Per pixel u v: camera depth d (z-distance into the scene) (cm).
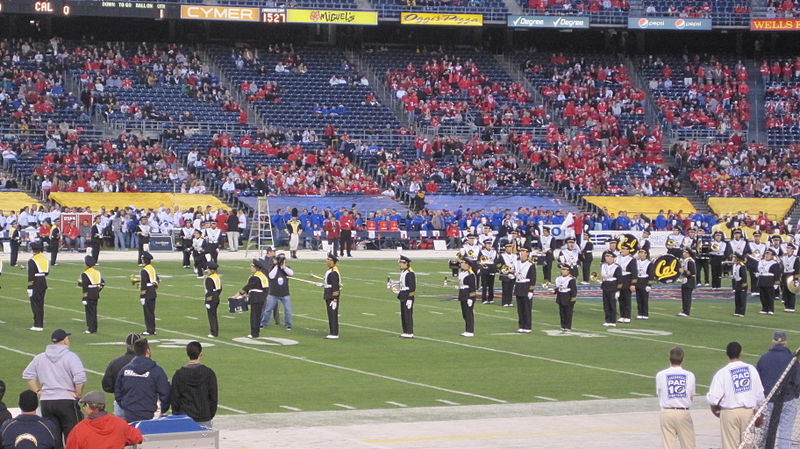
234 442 2556
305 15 9938
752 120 10681
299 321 4728
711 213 9481
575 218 7881
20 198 8100
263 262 4438
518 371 3703
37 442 1920
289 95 10100
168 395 2281
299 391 3284
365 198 8825
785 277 5419
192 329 4422
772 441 2148
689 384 2370
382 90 10469
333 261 4303
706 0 11038
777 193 9812
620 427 2805
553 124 10350
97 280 4256
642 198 9438
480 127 10131
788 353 2383
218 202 8456
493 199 9138
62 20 10225
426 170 9400
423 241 8369
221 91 9869
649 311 5372
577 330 4675
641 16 10762
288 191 8775
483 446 2561
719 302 5803
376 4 10325
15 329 4312
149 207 8281
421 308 5222
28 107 9125
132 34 10425
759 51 11375
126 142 8944
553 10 10794
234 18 9744
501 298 5669
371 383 3434
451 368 3728
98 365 3594
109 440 1872
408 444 2567
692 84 10975
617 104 10562
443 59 10756
